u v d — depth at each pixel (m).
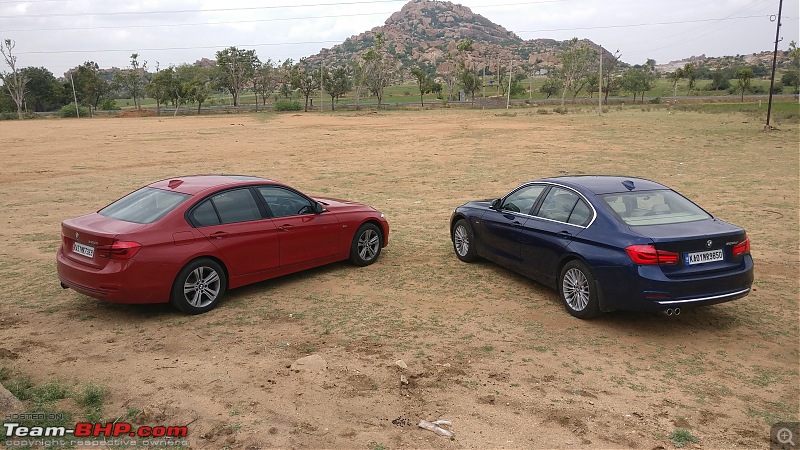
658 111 59.69
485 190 16.69
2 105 98.94
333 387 4.85
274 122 52.62
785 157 23.17
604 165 21.59
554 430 4.25
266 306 7.00
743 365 5.53
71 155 26.25
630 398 4.80
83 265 6.47
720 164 21.42
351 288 7.73
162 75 86.50
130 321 6.49
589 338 6.13
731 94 97.44
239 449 3.93
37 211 13.74
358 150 27.98
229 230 7.03
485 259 9.16
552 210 7.38
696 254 6.11
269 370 5.18
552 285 7.19
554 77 112.69
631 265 6.06
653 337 6.20
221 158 24.97
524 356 5.61
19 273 8.45
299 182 18.23
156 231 6.45
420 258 9.40
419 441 4.06
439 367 5.28
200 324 6.39
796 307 7.14
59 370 5.18
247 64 100.88
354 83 98.25
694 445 4.09
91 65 101.81
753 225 11.77
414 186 17.50
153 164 22.98
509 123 45.88
